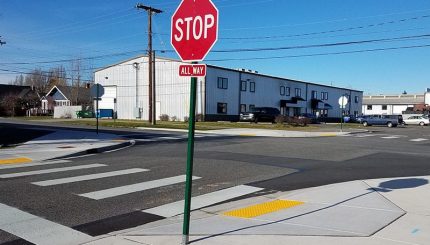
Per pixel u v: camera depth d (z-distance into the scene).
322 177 10.97
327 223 6.36
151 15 38.47
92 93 24.91
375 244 5.32
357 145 21.27
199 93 48.34
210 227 6.16
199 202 8.07
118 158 14.16
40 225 6.36
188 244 5.23
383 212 7.03
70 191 8.66
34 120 48.62
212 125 38.81
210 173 11.22
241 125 39.44
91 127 33.88
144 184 9.52
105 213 7.11
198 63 4.86
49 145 18.00
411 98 100.69
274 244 5.30
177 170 11.52
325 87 73.00
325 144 21.39
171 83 50.28
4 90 83.19
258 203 7.96
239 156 15.05
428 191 8.84
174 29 5.12
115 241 5.46
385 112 100.06
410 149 19.45
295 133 31.08
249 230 5.96
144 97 53.25
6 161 13.29
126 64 55.00
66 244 5.52
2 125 34.72
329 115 74.31
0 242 5.56
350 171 12.04
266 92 58.75
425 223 6.32
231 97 52.22
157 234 5.77
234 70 52.62
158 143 20.34
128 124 37.94
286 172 11.69
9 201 7.73
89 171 11.22
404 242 5.41
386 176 11.17
